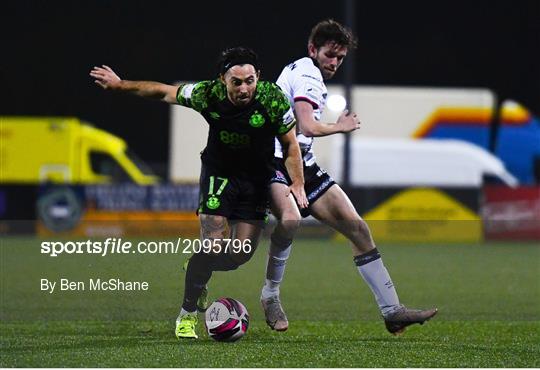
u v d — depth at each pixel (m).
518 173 98.38
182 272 30.05
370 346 26.45
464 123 94.25
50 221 74.69
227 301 27.05
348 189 73.19
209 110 26.14
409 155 89.44
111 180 89.00
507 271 50.50
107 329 29.48
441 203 73.38
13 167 87.69
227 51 25.73
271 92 26.19
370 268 28.75
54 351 24.97
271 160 27.27
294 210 27.92
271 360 23.86
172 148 92.44
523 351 26.12
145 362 23.39
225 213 27.31
